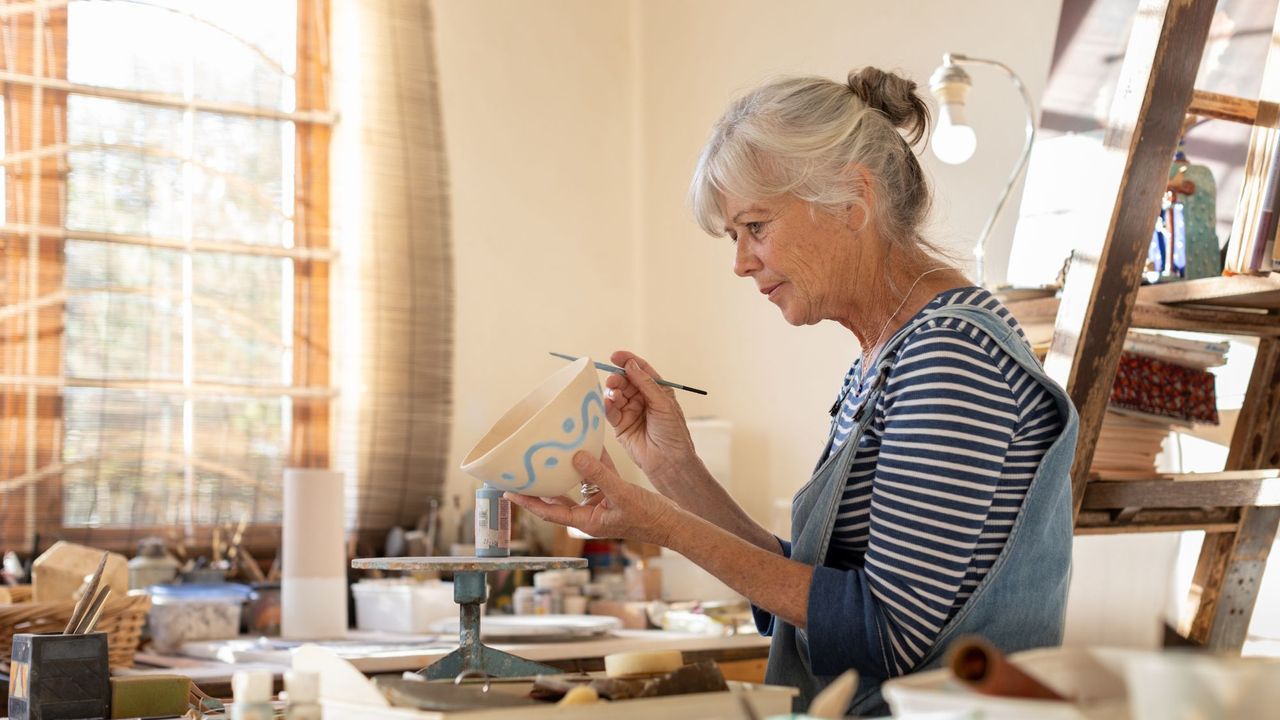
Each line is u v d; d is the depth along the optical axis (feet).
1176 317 5.99
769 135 4.07
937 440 3.60
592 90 12.52
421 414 11.37
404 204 11.51
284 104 11.28
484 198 11.86
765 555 3.79
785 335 10.36
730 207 4.21
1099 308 5.62
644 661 3.26
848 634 3.63
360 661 6.88
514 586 10.03
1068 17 7.95
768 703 3.03
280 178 11.24
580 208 12.33
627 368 4.80
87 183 10.52
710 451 10.14
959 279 4.18
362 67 11.50
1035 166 8.07
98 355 10.43
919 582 3.56
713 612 8.71
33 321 10.25
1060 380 5.67
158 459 10.57
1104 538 7.58
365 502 11.09
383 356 11.31
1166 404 6.16
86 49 10.59
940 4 9.02
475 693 2.94
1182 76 5.57
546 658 7.57
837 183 4.07
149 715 4.23
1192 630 6.57
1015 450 3.73
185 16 10.96
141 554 9.55
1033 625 3.76
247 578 10.14
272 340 11.08
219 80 11.05
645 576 9.56
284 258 11.18
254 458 10.91
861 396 4.05
